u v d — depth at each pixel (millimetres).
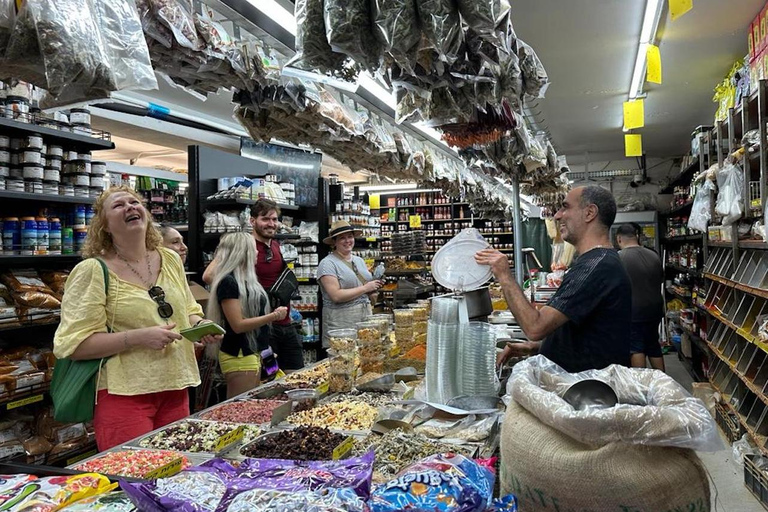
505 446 1224
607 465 1042
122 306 2047
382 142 3162
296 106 2258
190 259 4699
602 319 1942
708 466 3705
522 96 2215
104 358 1977
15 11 1096
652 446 1062
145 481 1010
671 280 9508
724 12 3971
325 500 806
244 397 2240
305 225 6391
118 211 2088
